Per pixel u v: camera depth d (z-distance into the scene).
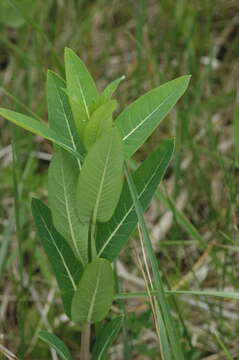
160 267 1.10
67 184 0.76
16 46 1.39
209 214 1.29
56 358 1.05
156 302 0.84
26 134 1.37
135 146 0.75
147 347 1.11
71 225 0.77
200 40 1.54
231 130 1.46
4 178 1.32
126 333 1.01
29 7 1.51
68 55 0.75
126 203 0.78
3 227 1.26
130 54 1.60
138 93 1.46
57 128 0.76
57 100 0.77
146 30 1.56
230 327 1.13
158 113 0.75
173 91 0.75
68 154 0.76
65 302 0.80
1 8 1.49
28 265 1.24
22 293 1.06
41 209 0.78
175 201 1.26
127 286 1.22
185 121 1.31
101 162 0.72
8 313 1.20
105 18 1.62
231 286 1.21
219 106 1.48
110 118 0.72
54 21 1.56
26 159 1.36
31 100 1.40
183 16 1.53
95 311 0.79
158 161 0.77
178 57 1.53
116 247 0.78
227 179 1.17
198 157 1.32
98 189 0.74
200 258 1.19
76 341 1.15
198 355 1.03
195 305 1.15
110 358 1.12
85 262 0.78
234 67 1.56
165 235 1.29
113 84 0.74
